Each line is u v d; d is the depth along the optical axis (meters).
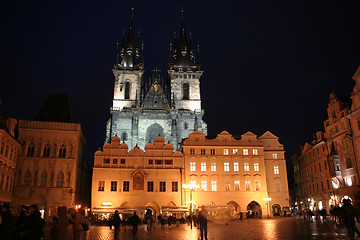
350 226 22.41
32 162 71.69
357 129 70.06
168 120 118.25
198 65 136.00
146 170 78.50
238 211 80.38
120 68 128.38
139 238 30.45
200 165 81.81
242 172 82.75
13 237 16.00
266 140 88.50
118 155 78.69
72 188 72.00
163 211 73.88
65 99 84.38
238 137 92.75
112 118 117.06
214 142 84.44
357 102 70.62
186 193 78.75
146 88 132.88
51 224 64.00
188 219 60.41
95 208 70.81
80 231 19.34
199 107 129.25
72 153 74.38
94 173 76.56
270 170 86.12
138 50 141.00
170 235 33.59
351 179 71.56
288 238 25.91
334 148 79.38
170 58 141.50
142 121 117.25
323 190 85.00
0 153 58.28
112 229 47.12
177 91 130.75
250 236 28.98
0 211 16.45
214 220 65.69
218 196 80.19
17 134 73.62
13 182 68.88
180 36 143.50
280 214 83.75
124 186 76.88
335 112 79.75
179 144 109.00
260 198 81.38
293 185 118.06
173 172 79.44
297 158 110.69
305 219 60.09
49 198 70.38
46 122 74.69
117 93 125.50
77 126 76.12
